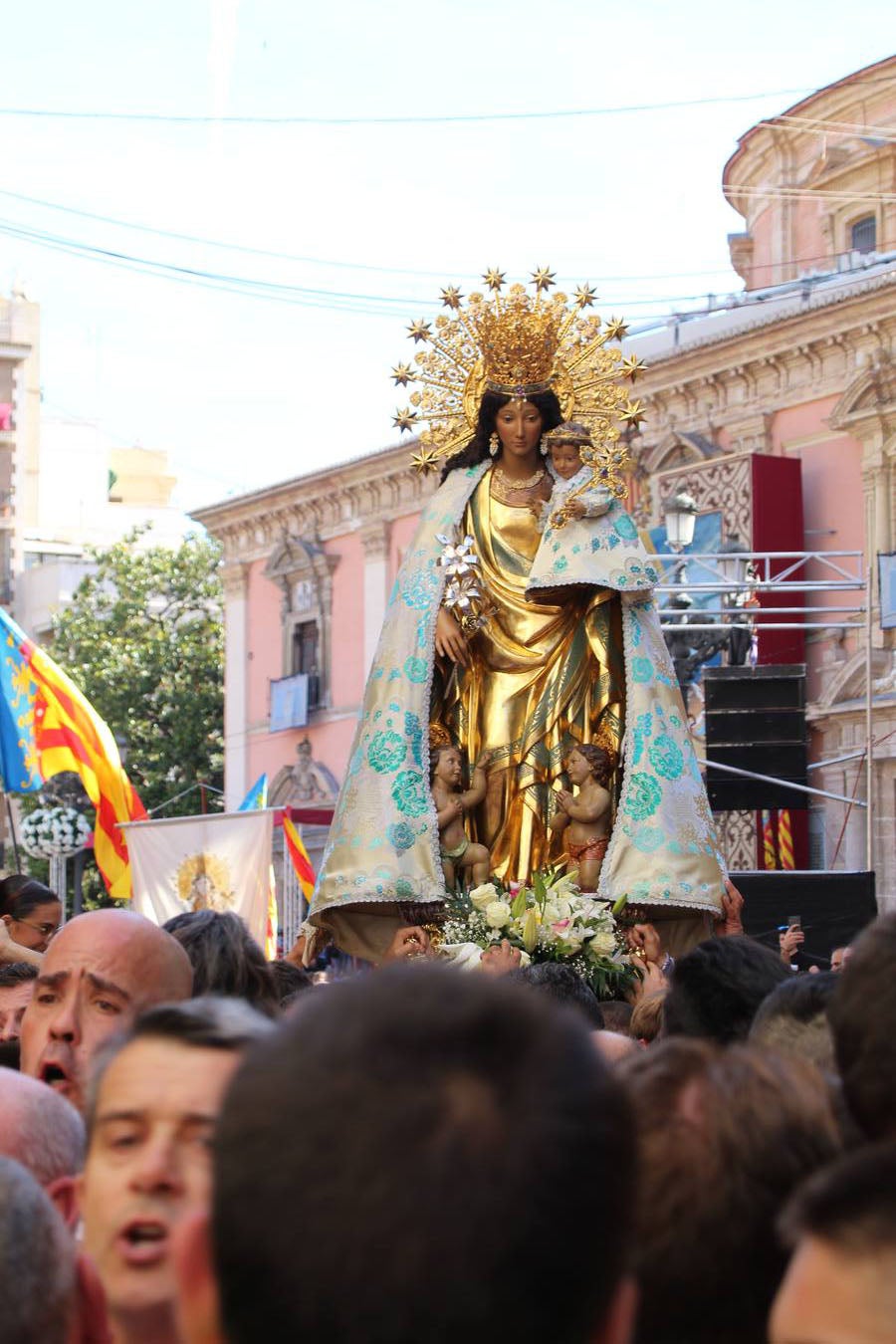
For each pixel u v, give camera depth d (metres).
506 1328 1.73
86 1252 2.88
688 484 31.48
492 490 10.09
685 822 9.52
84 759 14.41
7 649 14.20
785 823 28.56
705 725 21.95
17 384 55.81
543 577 9.64
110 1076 2.95
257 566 45.47
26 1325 2.37
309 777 42.59
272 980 5.97
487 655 9.91
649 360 32.88
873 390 29.52
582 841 9.58
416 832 9.50
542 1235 1.74
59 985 4.60
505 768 9.76
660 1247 2.71
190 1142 2.88
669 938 9.93
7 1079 3.39
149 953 4.65
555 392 10.02
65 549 59.19
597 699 9.83
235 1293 1.78
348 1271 1.72
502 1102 1.77
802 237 34.16
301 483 42.88
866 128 32.44
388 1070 1.78
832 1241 1.94
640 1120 2.79
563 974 6.58
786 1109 2.79
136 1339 2.84
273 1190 1.75
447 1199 1.73
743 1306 2.72
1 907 8.99
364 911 9.77
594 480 9.86
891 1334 1.89
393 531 41.00
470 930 8.98
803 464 30.98
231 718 45.97
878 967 2.99
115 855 15.14
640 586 9.66
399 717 9.66
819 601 30.55
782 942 10.64
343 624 42.38
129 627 47.94
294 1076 1.79
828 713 29.84
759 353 31.31
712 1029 5.08
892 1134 2.95
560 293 10.05
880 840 29.27
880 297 29.16
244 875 15.32
